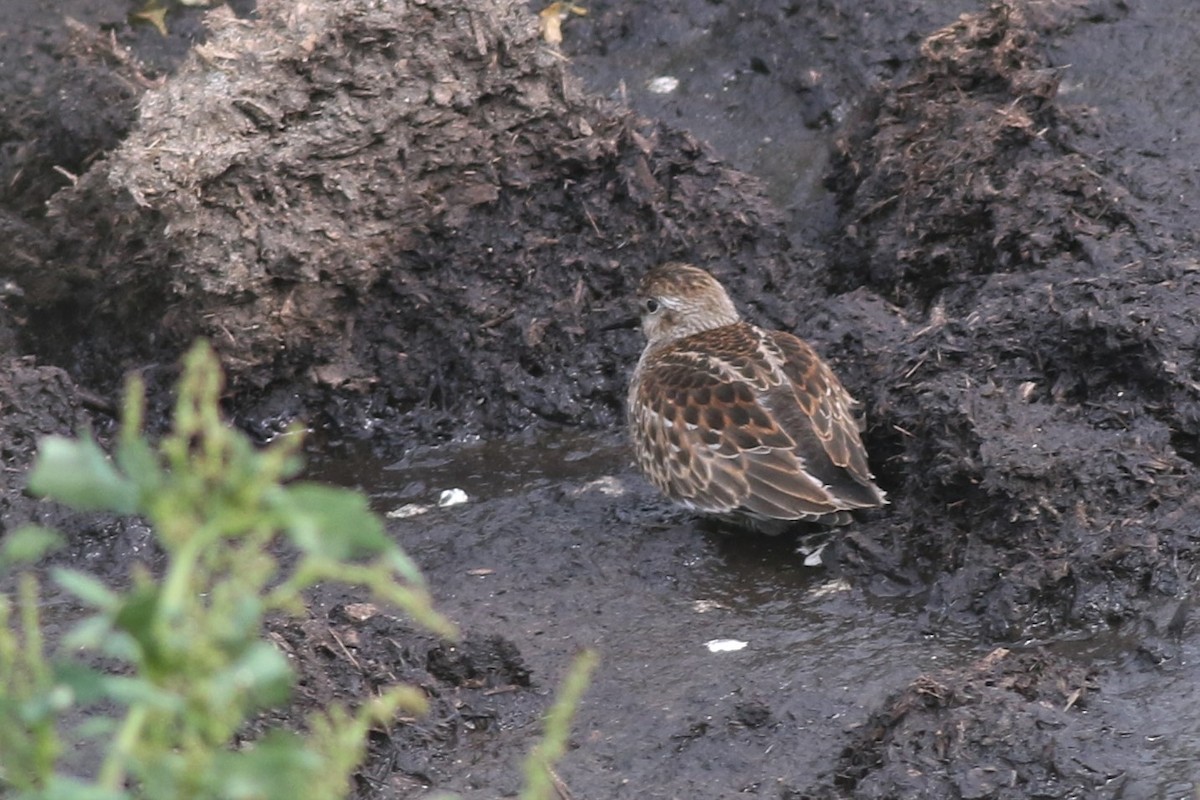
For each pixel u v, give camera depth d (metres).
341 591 11.41
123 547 12.29
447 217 14.36
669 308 13.31
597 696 10.24
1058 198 14.14
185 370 14.10
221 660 4.57
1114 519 11.27
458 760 9.66
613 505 12.79
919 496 11.84
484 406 14.30
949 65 15.14
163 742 4.85
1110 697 9.89
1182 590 10.90
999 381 12.67
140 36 16.97
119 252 13.96
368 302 14.41
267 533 4.59
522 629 11.06
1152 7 16.75
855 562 11.55
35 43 16.39
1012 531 11.28
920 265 14.41
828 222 15.46
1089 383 12.59
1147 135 15.26
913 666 10.45
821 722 9.87
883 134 15.16
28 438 12.96
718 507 11.83
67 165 15.26
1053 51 16.50
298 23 13.49
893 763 9.24
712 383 11.99
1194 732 9.48
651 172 14.74
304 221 13.76
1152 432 11.98
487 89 14.17
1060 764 9.16
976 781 9.09
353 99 13.68
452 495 13.26
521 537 12.38
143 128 13.32
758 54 16.98
